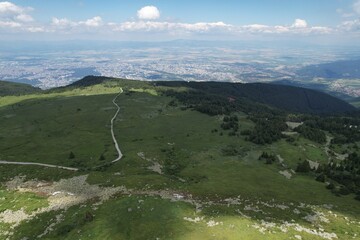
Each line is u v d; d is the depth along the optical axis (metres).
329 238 76.56
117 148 180.75
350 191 123.62
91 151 177.50
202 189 108.50
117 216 85.25
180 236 73.06
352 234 80.19
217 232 74.25
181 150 173.12
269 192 111.88
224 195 103.50
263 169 145.62
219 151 172.75
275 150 178.25
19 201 107.69
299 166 150.38
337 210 98.62
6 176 140.00
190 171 140.00
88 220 86.00
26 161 164.12
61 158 167.25
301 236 75.75
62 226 85.62
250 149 177.88
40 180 130.88
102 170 144.75
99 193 108.25
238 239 71.50
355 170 157.12
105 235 77.12
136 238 74.44
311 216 91.00
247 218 83.62
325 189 124.12
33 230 87.75
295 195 111.75
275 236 74.06
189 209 88.06
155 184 111.12
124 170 141.62
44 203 104.31
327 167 150.62
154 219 81.81
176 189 107.19
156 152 169.25
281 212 91.81
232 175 133.50
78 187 116.81
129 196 97.19
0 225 93.25
